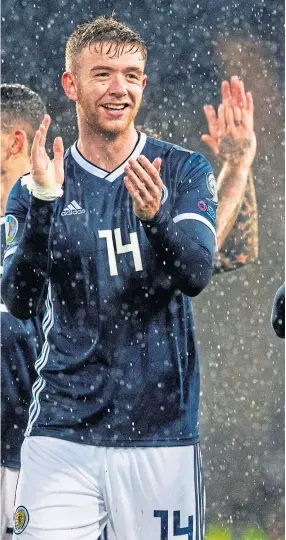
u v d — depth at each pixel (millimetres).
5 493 3551
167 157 3225
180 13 5496
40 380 3156
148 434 3082
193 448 3137
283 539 5430
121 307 3094
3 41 5242
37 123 3830
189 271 2967
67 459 3062
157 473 3082
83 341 3098
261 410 5637
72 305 3119
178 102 5477
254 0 5551
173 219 3127
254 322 5652
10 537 3559
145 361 3086
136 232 3121
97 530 3105
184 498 3107
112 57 3201
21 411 3527
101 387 3074
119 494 3076
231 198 4168
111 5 5398
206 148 5441
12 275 3092
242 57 5586
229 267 4277
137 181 2844
